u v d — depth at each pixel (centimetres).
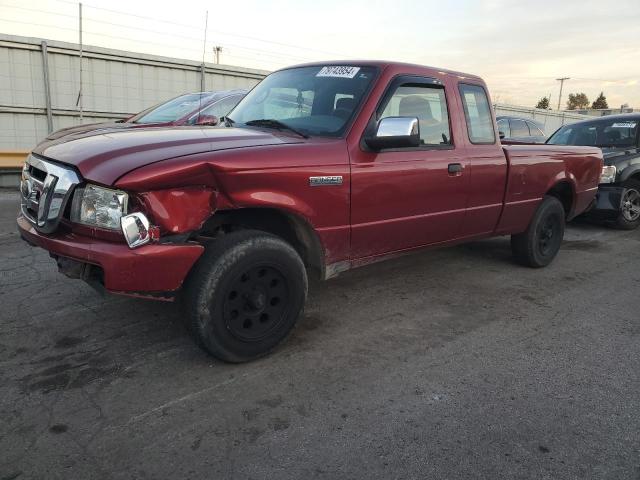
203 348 308
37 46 1105
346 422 268
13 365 313
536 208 537
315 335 373
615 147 832
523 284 508
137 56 1236
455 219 445
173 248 277
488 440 257
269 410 276
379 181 371
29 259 527
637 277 542
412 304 442
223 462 234
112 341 349
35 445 241
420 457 243
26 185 340
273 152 316
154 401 281
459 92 450
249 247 305
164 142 307
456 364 336
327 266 363
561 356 353
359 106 371
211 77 1373
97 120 1219
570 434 264
